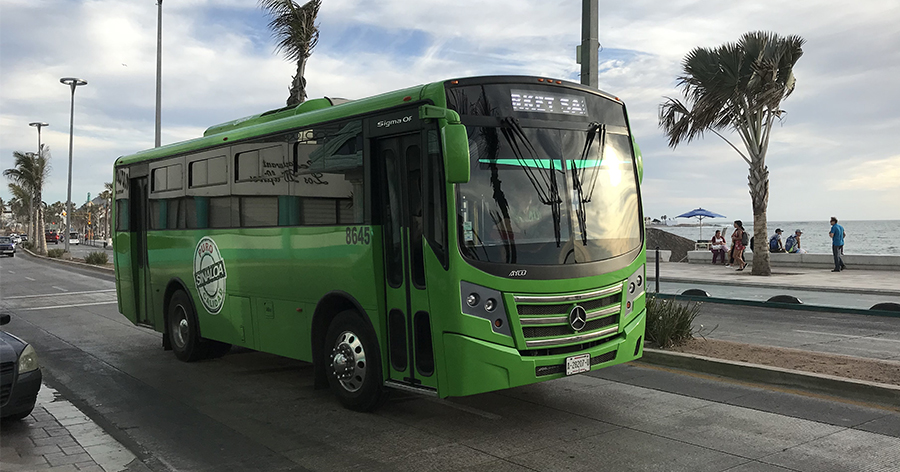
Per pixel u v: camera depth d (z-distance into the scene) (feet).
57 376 31.17
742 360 28.73
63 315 54.44
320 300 24.88
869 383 23.90
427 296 20.66
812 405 23.38
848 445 19.20
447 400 25.09
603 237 22.24
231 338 30.66
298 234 26.04
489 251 20.12
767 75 74.33
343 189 23.89
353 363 23.79
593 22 38.50
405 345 21.74
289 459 19.19
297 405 25.17
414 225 21.38
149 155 37.70
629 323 22.79
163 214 36.45
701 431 20.74
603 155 23.03
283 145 27.09
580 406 23.90
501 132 21.06
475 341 19.71
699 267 97.81
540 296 20.40
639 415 22.61
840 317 47.50
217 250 31.37
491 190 20.52
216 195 31.55
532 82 22.06
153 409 25.08
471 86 21.03
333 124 24.47
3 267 130.11
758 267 80.84
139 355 36.55
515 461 18.40
